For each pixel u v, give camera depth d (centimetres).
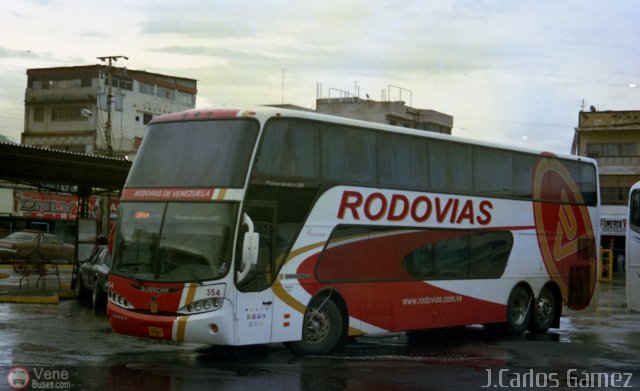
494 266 1669
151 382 1013
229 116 1238
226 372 1117
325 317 1315
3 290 2362
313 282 1283
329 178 1322
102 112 6994
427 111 6969
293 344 1298
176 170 1238
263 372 1126
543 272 1803
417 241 1480
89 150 6950
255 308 1191
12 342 1339
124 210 1264
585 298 1928
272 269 1219
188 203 1205
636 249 1877
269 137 1232
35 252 4034
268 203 1220
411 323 1456
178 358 1241
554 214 1844
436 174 1539
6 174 2380
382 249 1408
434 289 1511
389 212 1425
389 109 6588
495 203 1677
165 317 1169
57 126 7069
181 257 1182
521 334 1752
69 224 5584
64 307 2003
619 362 1345
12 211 5738
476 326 1964
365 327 1369
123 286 1216
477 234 1625
